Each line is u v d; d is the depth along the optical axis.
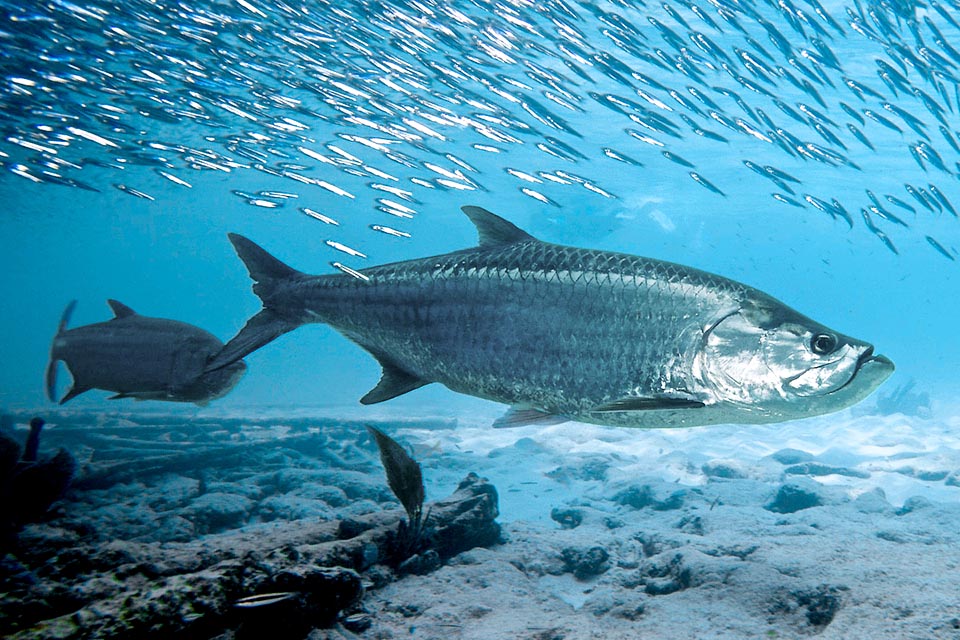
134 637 2.66
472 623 3.58
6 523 5.00
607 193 11.71
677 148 30.69
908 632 2.89
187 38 14.26
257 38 14.50
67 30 13.73
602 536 5.55
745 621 3.42
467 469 10.20
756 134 11.77
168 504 7.34
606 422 2.95
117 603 2.83
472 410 22.72
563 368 2.92
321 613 3.19
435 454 11.32
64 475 5.38
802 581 3.68
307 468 9.58
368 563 4.09
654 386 2.82
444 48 15.95
